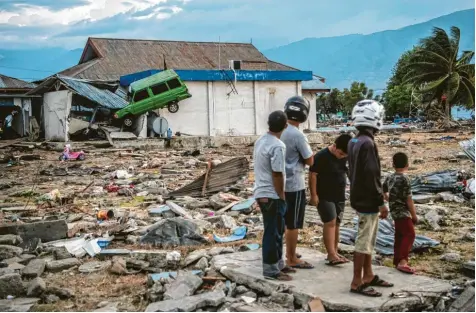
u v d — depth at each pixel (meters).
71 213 11.74
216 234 9.18
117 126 33.66
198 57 50.16
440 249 7.78
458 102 54.75
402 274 6.32
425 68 51.31
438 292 5.71
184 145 32.47
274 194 5.97
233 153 27.39
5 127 37.66
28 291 6.29
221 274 6.55
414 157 21.97
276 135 6.05
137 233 9.08
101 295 6.27
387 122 66.50
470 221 9.70
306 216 10.24
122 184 16.33
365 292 5.58
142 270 7.13
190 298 5.69
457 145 28.23
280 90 39.75
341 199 6.72
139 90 33.09
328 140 36.09
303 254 7.31
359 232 5.59
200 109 37.22
